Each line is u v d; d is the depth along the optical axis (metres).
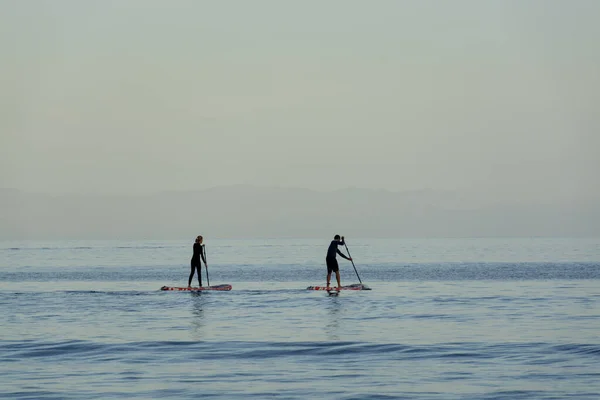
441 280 88.62
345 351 36.38
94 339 40.53
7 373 31.80
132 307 57.47
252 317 50.19
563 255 188.75
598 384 28.52
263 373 31.50
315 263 153.25
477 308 54.25
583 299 60.75
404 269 118.62
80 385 29.33
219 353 36.22
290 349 37.06
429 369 31.88
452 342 38.31
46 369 32.69
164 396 27.34
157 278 100.19
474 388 28.06
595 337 39.25
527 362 33.00
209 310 54.94
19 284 88.06
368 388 28.33
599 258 164.50
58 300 63.66
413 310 53.44
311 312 52.94
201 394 27.61
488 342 38.12
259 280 93.44
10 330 44.31
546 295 64.88
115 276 106.00
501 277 93.75
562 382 28.92
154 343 39.06
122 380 30.23
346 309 54.69
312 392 27.77
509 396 26.72
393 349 36.69
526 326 43.94
